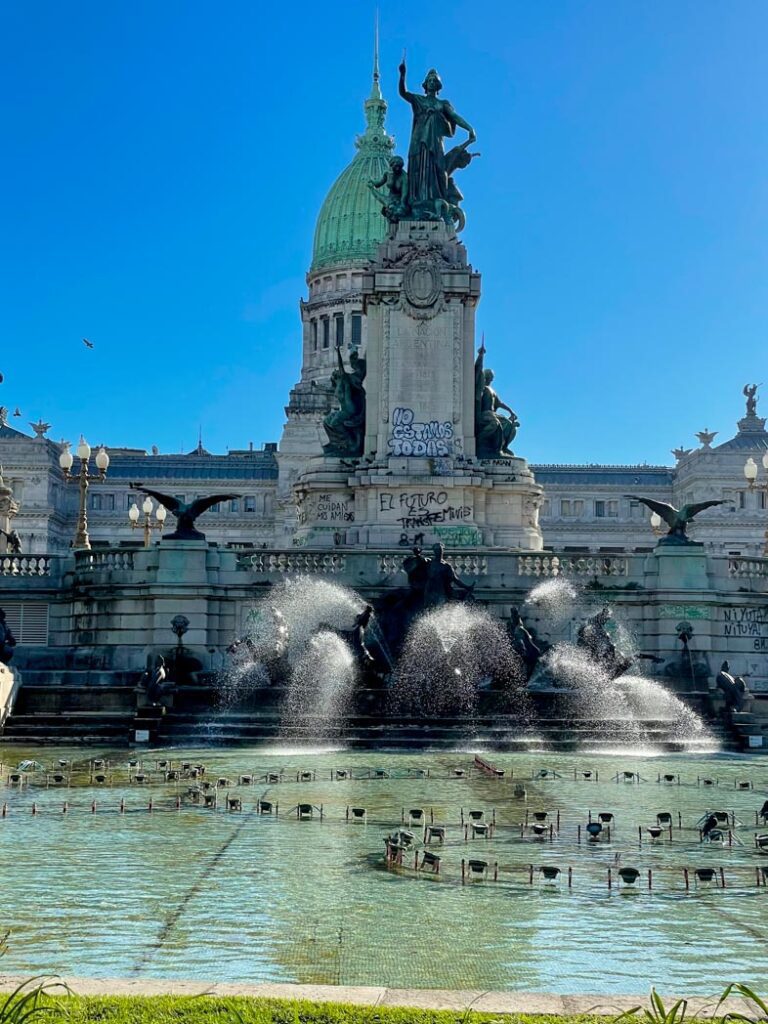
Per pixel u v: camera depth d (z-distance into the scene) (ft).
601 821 64.54
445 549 151.94
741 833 63.72
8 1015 26.78
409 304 179.73
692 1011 28.96
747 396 518.78
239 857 55.26
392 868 52.90
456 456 176.65
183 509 148.25
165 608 144.05
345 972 37.09
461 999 29.76
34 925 42.75
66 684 128.26
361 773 88.89
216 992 30.07
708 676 145.69
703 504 152.87
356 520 176.24
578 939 41.27
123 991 30.14
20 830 62.59
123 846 57.98
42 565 152.05
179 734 112.16
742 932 42.29
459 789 80.64
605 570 151.23
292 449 523.70
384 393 179.11
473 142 190.70
